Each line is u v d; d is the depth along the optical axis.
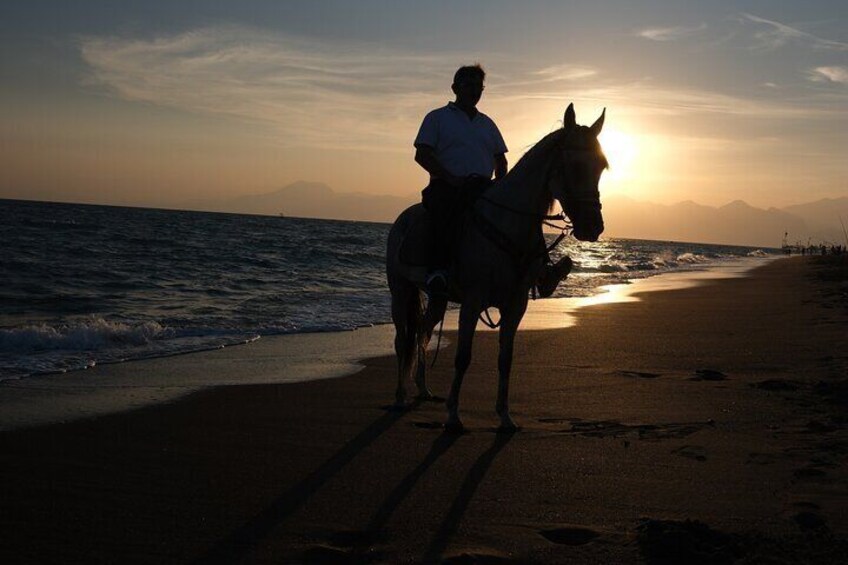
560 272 7.25
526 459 5.89
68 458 5.86
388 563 3.95
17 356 10.59
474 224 6.82
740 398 8.12
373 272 32.34
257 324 14.84
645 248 120.56
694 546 4.00
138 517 4.64
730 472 5.41
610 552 4.04
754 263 61.62
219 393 8.53
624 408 7.77
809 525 4.33
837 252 84.38
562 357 11.38
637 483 5.23
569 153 6.31
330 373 10.02
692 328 15.17
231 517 4.66
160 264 29.91
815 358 10.89
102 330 12.37
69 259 29.42
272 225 111.50
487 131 7.59
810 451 5.90
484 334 14.19
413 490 5.16
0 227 50.09
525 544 4.19
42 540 4.26
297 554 4.09
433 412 7.75
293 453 6.12
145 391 8.57
